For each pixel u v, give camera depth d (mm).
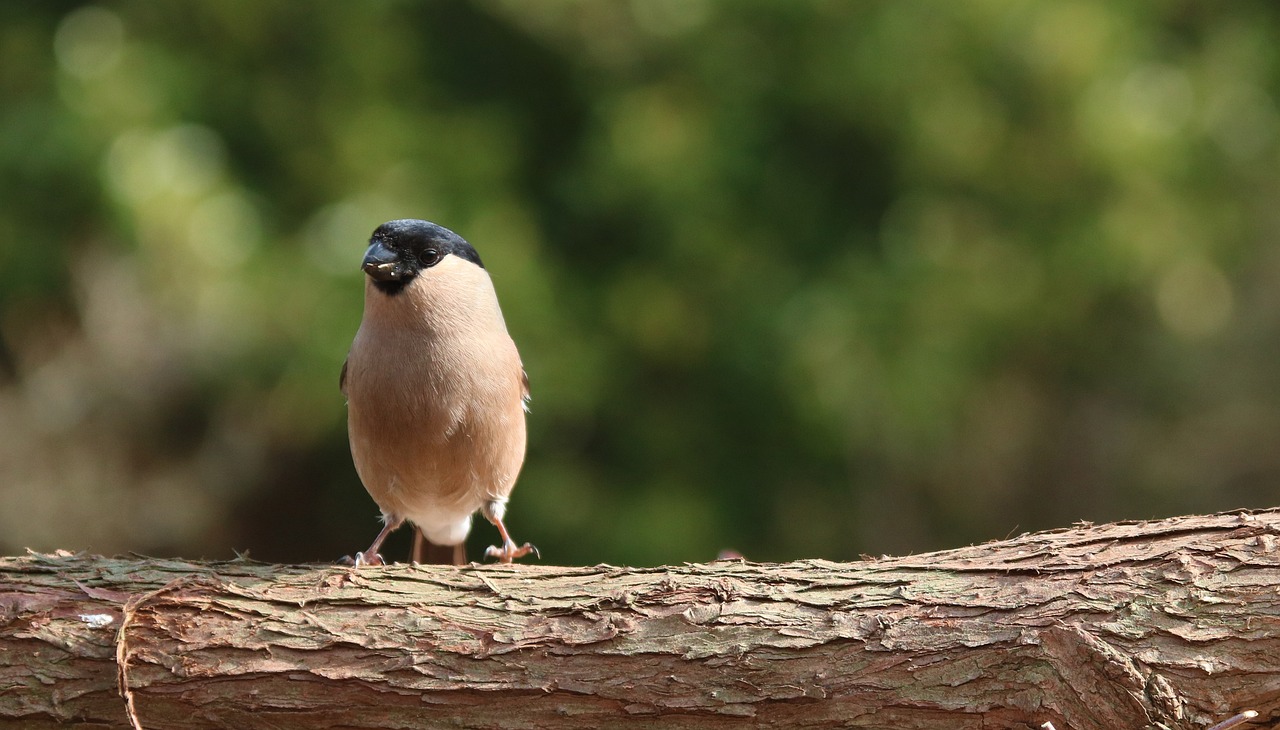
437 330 6836
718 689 5184
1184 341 18406
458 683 5230
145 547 16125
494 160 14758
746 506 15703
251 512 16906
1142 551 5105
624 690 5211
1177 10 16812
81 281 14945
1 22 14344
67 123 13297
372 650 5273
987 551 5359
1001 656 5020
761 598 5297
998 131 15008
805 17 14703
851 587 5293
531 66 15797
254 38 14828
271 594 5438
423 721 5281
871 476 17016
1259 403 20109
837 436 15094
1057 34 14391
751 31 15008
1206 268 16109
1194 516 5266
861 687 5109
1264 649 4793
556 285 14609
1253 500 20156
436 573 5602
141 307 15062
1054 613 5004
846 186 15648
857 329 14461
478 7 15141
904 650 5090
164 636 5297
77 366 15484
